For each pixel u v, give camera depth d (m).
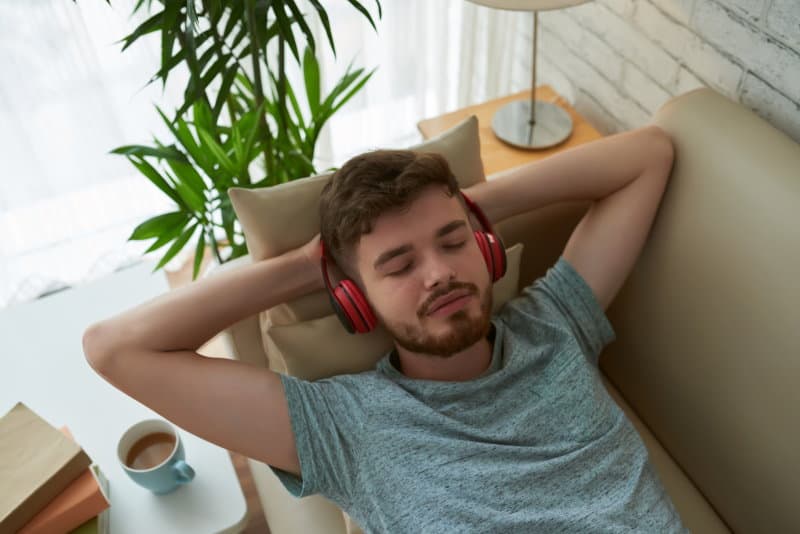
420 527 0.96
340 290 1.04
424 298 1.00
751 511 1.21
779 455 1.12
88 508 1.04
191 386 1.02
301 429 1.01
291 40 1.26
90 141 1.87
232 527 1.12
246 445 1.01
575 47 1.78
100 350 1.03
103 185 1.99
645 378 1.39
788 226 1.05
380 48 2.03
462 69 2.11
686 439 1.32
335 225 1.02
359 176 1.00
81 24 1.63
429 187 1.01
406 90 2.17
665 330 1.29
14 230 1.97
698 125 1.19
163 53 1.23
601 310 1.20
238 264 1.20
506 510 0.99
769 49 1.21
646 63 1.54
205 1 1.23
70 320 1.40
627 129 1.70
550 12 1.83
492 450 1.02
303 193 1.13
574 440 1.05
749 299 1.11
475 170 1.24
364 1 1.87
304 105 2.00
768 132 1.13
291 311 1.15
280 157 1.68
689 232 1.20
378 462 1.00
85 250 2.13
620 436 1.08
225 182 1.49
